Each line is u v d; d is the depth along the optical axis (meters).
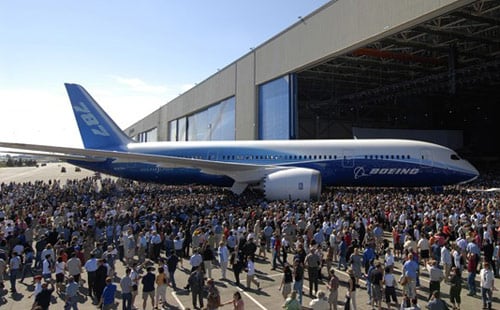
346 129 68.56
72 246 13.78
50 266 12.71
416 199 24.53
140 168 31.73
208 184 31.72
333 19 36.78
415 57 44.12
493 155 70.12
